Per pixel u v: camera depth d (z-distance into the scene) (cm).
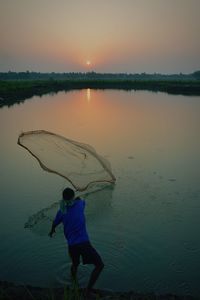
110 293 486
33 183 966
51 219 745
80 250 489
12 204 823
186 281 540
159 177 1017
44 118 2388
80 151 870
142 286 528
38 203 830
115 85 8694
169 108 3127
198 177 1023
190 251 621
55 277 548
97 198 847
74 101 4031
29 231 692
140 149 1377
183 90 6406
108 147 1407
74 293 474
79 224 490
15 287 487
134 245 639
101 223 721
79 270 560
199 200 848
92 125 2044
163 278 546
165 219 745
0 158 1230
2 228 705
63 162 817
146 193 887
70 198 500
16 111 2875
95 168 870
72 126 2000
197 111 2859
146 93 5994
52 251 620
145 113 2709
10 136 1681
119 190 904
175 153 1314
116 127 1967
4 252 617
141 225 716
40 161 775
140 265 579
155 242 651
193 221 736
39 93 5800
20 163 1163
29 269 568
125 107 3234
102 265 490
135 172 1060
